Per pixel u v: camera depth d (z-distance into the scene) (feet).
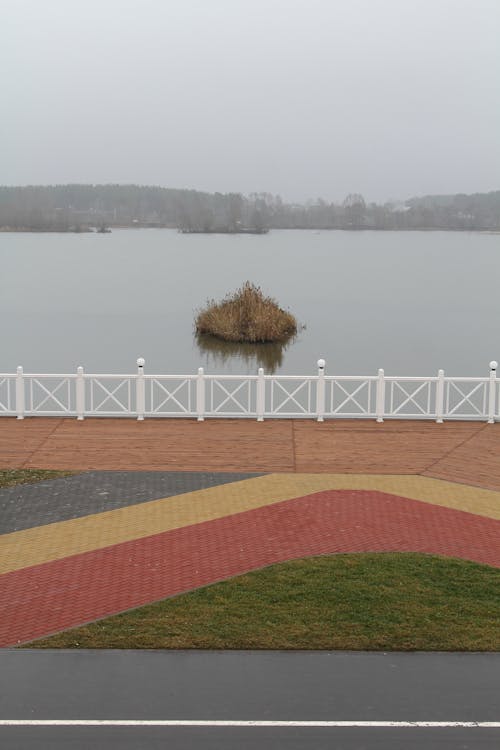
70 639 29.43
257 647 29.14
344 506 44.32
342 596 33.17
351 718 24.89
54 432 58.75
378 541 39.32
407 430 60.39
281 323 146.92
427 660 28.40
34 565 36.09
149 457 52.95
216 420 62.95
